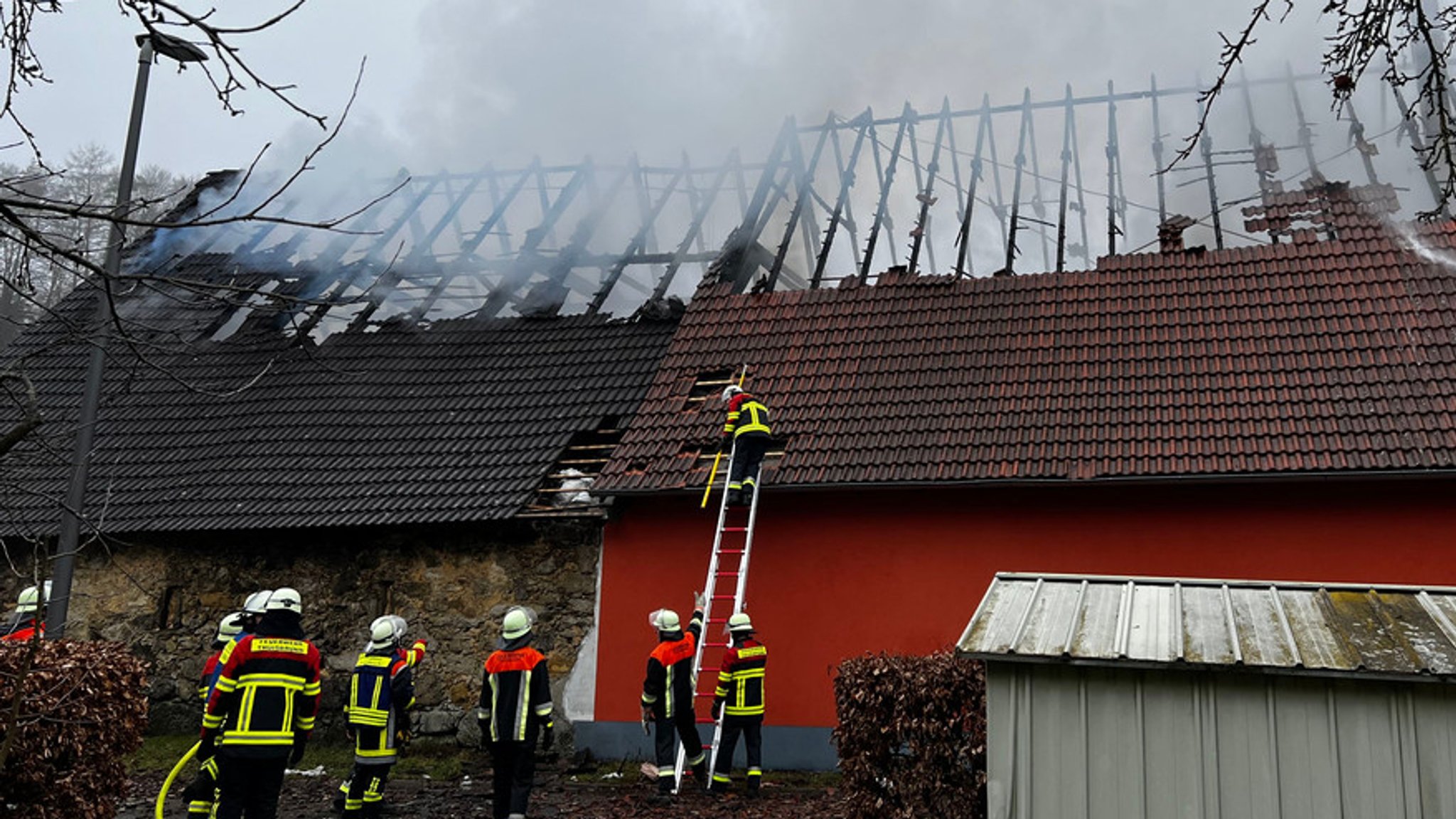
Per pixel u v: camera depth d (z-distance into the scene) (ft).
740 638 32.45
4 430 47.60
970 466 36.32
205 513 42.60
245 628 27.84
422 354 51.06
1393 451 32.81
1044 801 16.71
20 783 21.59
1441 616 17.26
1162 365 38.60
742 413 38.11
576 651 39.27
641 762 37.40
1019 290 44.42
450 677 40.06
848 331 44.45
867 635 36.45
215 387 50.21
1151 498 35.27
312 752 39.19
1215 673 16.43
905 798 23.65
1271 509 34.22
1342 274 40.47
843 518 37.83
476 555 40.98
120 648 25.70
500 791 27.04
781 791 32.86
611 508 39.96
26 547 43.60
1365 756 15.74
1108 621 17.90
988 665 17.39
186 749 39.17
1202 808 16.12
